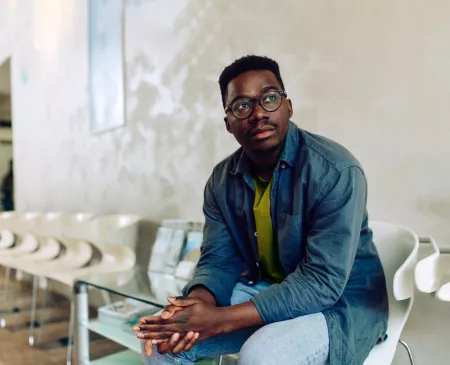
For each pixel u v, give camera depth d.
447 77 1.55
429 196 1.61
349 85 1.84
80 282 2.08
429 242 1.49
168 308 1.13
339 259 1.10
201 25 2.56
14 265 2.98
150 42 2.96
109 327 2.01
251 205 1.34
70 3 4.03
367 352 1.11
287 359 1.02
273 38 2.15
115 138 3.36
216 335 1.14
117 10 3.29
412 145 1.65
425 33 1.61
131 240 2.72
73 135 3.98
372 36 1.76
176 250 2.30
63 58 4.16
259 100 1.22
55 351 2.62
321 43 1.94
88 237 3.02
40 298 3.95
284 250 1.24
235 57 2.35
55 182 4.35
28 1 4.95
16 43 5.30
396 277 1.12
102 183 3.53
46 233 3.54
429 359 1.61
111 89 3.38
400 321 1.26
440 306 1.57
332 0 1.89
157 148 2.90
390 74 1.71
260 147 1.23
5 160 9.83
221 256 1.40
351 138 1.84
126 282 2.02
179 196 2.72
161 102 2.87
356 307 1.17
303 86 2.02
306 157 1.20
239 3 2.32
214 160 2.46
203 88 2.54
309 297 1.09
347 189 1.13
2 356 2.55
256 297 1.11
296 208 1.20
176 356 1.16
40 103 4.65
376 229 1.46
